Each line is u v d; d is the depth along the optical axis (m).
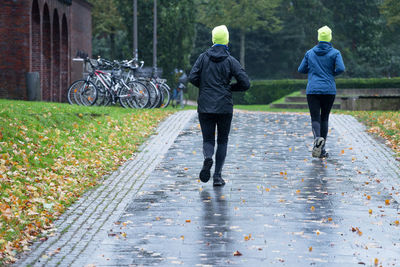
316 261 8.95
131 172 16.72
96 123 23.56
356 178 15.63
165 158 18.80
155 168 17.12
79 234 10.66
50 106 24.80
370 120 28.22
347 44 112.56
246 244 9.83
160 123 27.30
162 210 12.24
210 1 99.25
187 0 74.31
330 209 12.29
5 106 21.14
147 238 10.24
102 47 109.25
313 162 18.06
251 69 125.56
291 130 25.48
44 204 12.40
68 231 10.90
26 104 24.31
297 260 8.99
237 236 10.30
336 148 20.77
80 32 60.91
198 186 14.66
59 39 48.62
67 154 17.69
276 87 91.81
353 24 108.31
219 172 14.68
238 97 94.44
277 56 124.12
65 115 22.75
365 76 104.56
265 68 125.19
